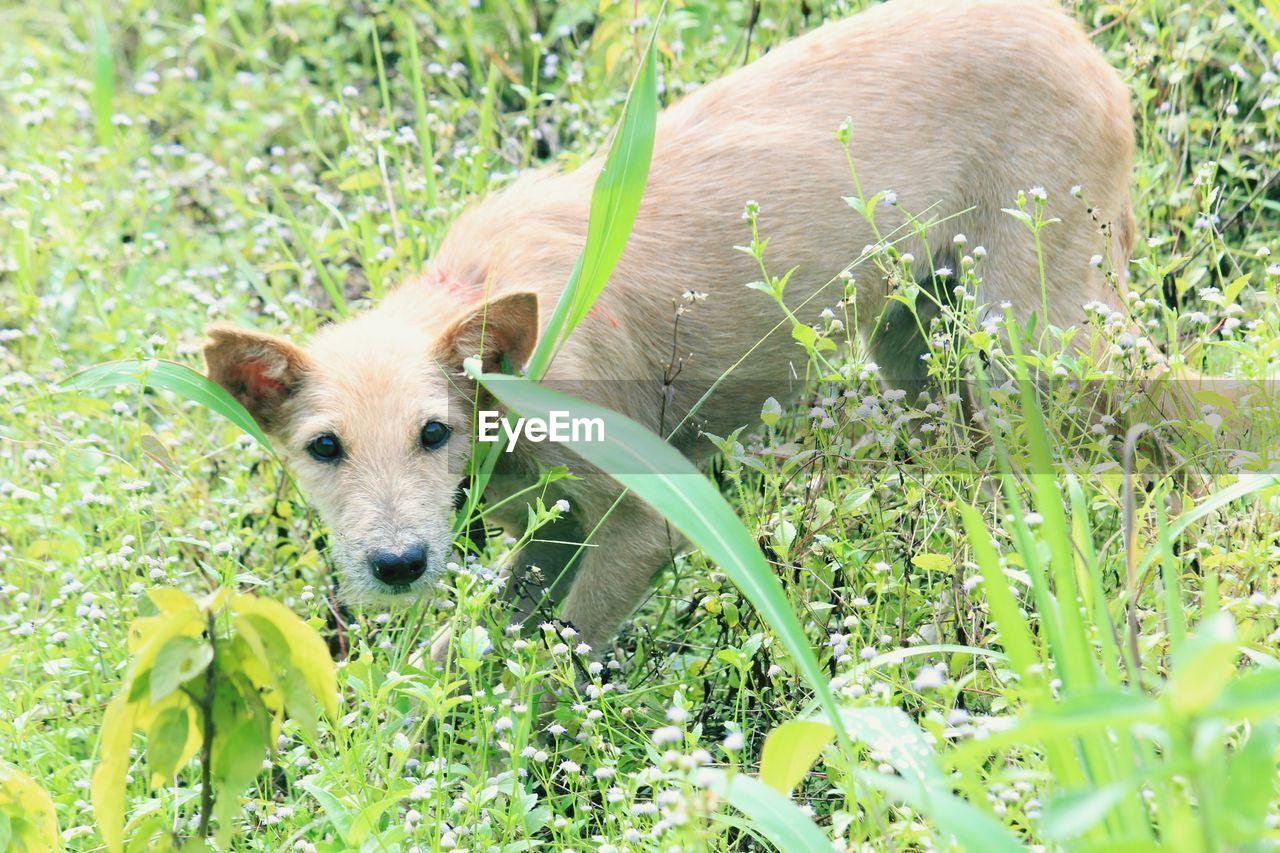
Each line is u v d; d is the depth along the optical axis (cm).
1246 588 379
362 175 594
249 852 382
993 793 323
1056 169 500
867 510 446
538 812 357
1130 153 524
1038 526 386
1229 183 612
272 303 579
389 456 435
